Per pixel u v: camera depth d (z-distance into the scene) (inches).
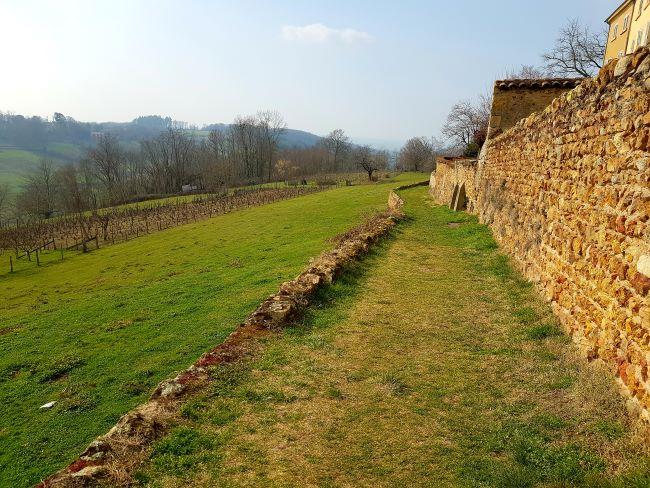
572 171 258.1
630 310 170.1
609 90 205.2
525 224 372.8
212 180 2994.6
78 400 330.6
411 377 223.0
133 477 152.1
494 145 570.3
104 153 3558.1
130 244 1338.6
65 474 151.2
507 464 153.3
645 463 136.8
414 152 3198.8
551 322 264.1
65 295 815.7
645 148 165.3
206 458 163.8
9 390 375.2
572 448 155.3
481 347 253.6
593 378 190.2
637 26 1067.3
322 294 346.6
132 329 475.8
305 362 240.5
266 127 3897.6
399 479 150.8
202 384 213.5
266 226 1125.7
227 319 422.9
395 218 684.7
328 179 2719.0
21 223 2162.9
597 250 210.1
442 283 376.5
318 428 182.1
